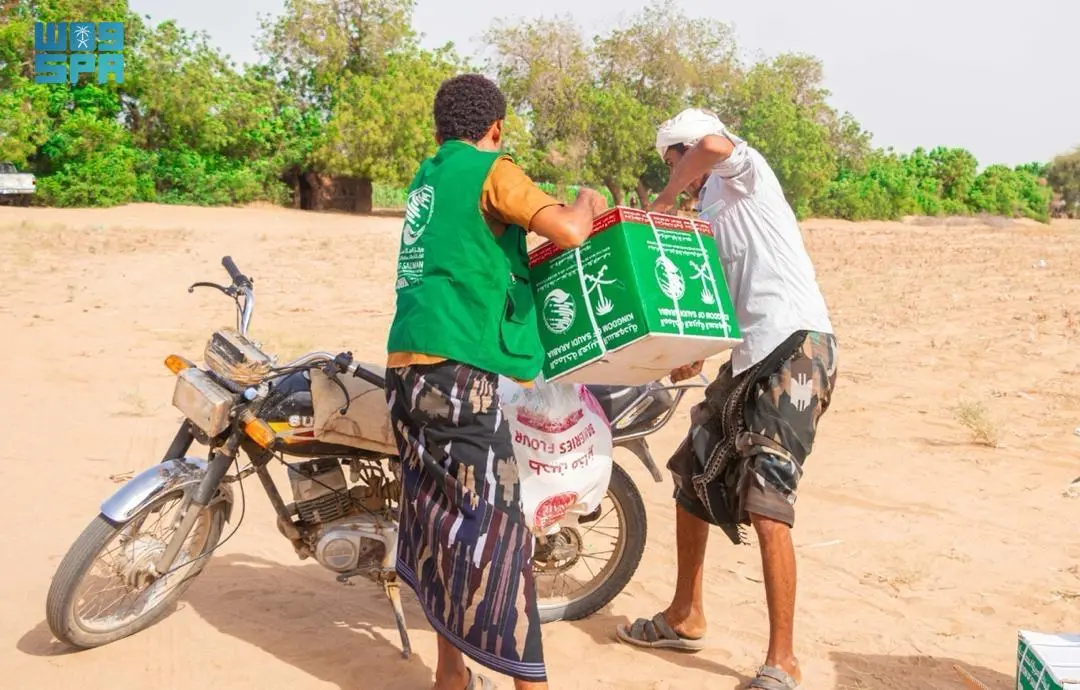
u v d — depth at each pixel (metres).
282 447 3.83
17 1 39.44
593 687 3.80
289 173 46.75
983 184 78.88
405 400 3.24
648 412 4.19
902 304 14.40
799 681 3.67
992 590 4.81
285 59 49.62
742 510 3.74
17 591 4.41
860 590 4.79
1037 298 14.66
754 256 3.67
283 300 13.77
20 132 35.84
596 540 5.24
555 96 49.09
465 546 3.20
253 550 5.02
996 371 9.74
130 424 7.15
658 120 52.72
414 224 3.24
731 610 4.54
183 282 15.27
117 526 3.79
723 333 3.36
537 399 3.61
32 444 6.57
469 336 3.14
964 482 6.41
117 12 41.16
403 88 44.94
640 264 3.21
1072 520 5.76
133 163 41.38
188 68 43.19
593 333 3.25
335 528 3.89
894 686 3.87
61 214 33.56
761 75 57.12
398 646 4.06
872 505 5.98
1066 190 96.50
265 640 4.05
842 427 7.75
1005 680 3.94
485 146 3.35
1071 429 7.68
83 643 3.88
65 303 12.63
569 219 3.07
